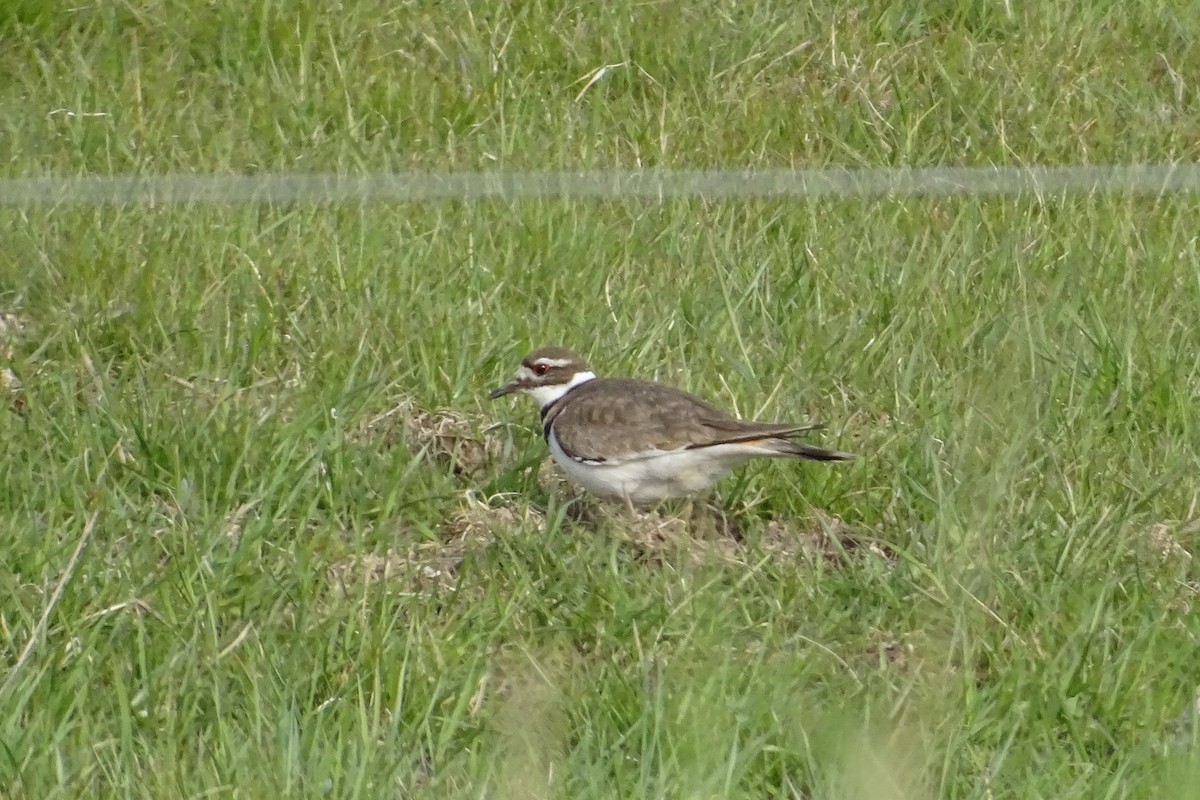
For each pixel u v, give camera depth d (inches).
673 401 465.4
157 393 482.0
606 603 410.0
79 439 455.2
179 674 376.2
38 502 439.5
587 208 610.2
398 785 346.6
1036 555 431.5
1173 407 500.4
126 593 398.0
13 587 394.0
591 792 342.6
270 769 340.5
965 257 587.2
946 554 422.9
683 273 573.0
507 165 635.5
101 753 349.1
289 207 599.5
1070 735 376.8
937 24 750.5
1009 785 360.5
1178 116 692.7
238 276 549.0
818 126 671.8
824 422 492.7
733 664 390.6
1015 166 652.1
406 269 559.8
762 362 522.9
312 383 498.9
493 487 473.7
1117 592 425.7
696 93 687.1
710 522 465.4
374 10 725.9
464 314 538.0
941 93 700.0
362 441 479.8
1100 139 668.7
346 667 382.0
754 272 573.6
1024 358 518.9
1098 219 611.8
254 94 672.4
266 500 437.7
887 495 467.5
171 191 590.2
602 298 556.4
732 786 346.6
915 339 537.0
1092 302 549.0
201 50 704.4
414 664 378.6
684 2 741.3
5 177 608.7
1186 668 398.0
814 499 468.1
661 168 632.4
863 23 737.0
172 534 421.7
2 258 554.6
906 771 346.9
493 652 398.0
